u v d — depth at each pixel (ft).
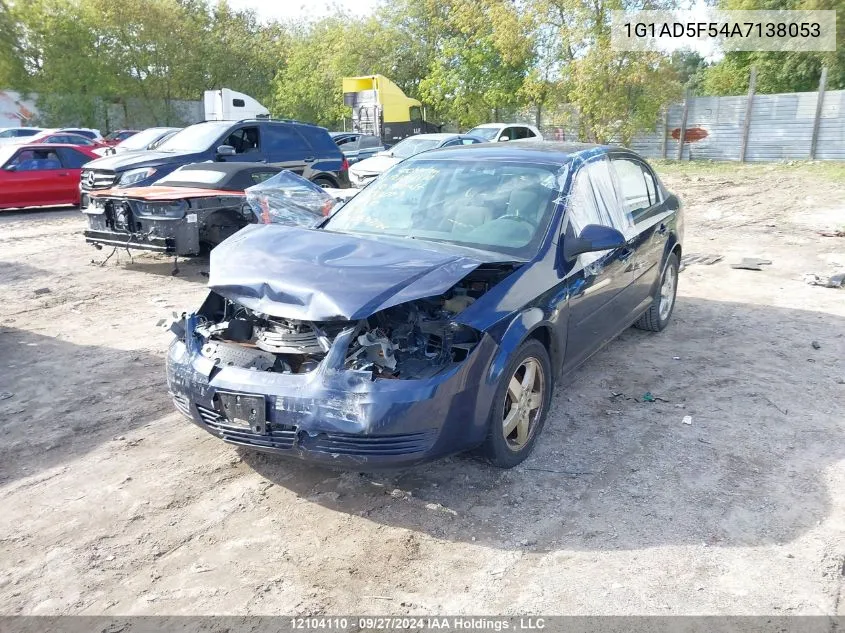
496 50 94.02
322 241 13.39
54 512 11.86
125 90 129.08
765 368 18.57
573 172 15.76
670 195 22.25
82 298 26.16
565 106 87.86
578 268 14.60
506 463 12.98
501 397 12.17
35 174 50.72
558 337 13.82
